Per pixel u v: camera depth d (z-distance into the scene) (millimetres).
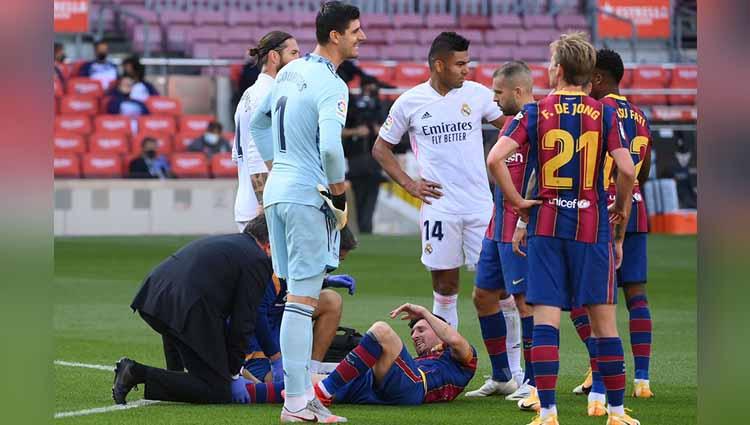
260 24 81500
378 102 64562
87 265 48469
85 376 23609
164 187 64438
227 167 66562
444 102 24844
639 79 78312
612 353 18234
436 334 21531
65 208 63344
